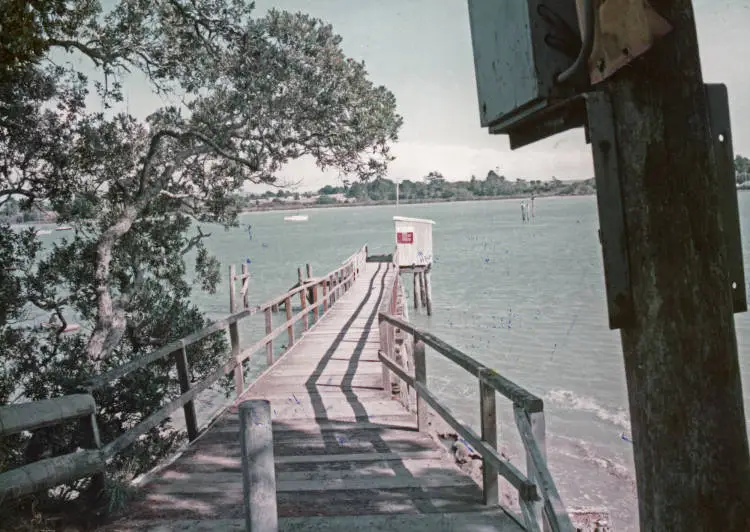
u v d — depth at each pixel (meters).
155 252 13.86
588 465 12.21
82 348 11.31
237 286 48.41
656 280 1.51
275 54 12.04
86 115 12.10
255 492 2.66
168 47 12.58
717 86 1.71
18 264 11.38
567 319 28.23
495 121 1.94
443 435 10.77
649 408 1.53
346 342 11.81
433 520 3.96
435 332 26.92
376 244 92.75
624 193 1.54
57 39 10.32
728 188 1.70
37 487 3.62
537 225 111.69
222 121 12.99
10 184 11.48
